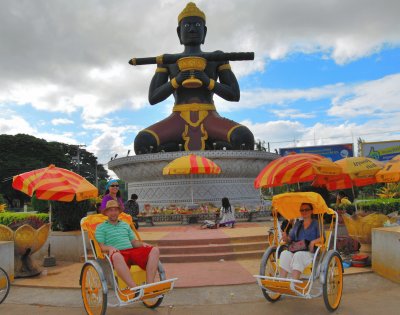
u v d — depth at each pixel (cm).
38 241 909
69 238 1070
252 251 1052
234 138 2027
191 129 2098
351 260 914
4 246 828
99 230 659
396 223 978
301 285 623
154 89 2178
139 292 570
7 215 1236
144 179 1981
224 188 1922
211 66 2177
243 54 2050
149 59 2084
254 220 1709
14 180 926
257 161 1983
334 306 625
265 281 624
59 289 802
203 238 1106
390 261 796
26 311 670
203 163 1545
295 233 688
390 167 995
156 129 2102
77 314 652
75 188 901
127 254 640
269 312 631
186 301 698
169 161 1866
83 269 648
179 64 2064
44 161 6209
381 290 737
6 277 709
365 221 925
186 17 2155
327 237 671
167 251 1048
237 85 2181
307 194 679
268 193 4178
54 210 1109
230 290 755
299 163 886
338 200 1452
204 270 906
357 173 1014
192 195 1809
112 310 659
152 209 1770
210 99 2217
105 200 914
